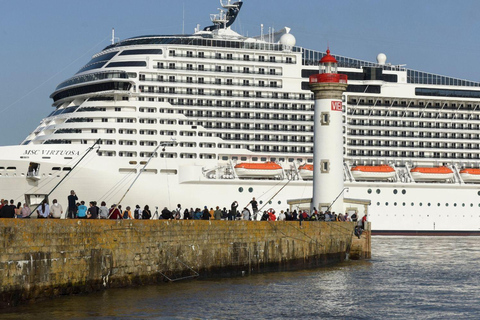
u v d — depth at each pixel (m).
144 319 52.66
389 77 146.38
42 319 50.25
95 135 118.56
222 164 128.12
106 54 131.12
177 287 64.94
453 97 148.12
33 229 53.03
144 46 128.12
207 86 129.00
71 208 63.56
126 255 62.00
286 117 133.50
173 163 122.44
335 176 107.56
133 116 120.81
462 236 144.25
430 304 62.66
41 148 115.44
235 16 145.00
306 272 81.62
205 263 70.75
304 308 59.84
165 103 123.69
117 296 58.69
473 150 149.25
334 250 93.50
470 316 57.81
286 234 82.50
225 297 62.59
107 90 122.94
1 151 114.56
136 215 73.94
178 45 128.12
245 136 130.50
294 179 130.75
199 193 124.44
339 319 56.28
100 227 59.50
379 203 140.38
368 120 144.38
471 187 145.12
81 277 57.47
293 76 134.62
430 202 143.00
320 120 108.25
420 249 114.25
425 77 150.25
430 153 147.38
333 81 107.19
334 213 100.19
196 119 127.56
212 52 130.50
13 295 51.38
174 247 67.06
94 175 116.94
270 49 135.00
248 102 131.38
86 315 52.12
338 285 72.25
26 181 114.25
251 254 76.75
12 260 51.31
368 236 99.44
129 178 119.25
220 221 72.75
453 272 83.81
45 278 54.03
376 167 138.88
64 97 129.38
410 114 146.62
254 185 128.50
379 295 66.88
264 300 62.41
